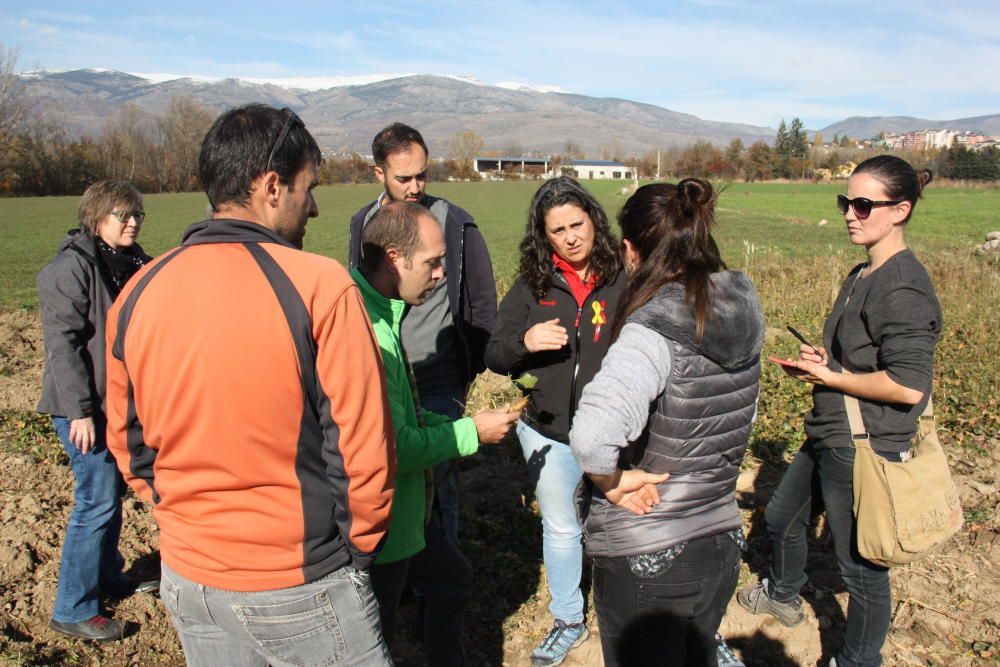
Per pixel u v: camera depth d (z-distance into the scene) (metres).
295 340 1.82
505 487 5.18
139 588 3.92
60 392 3.22
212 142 1.94
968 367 7.51
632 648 2.33
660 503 2.24
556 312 3.16
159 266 1.90
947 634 3.59
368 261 2.56
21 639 3.49
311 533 1.91
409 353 3.77
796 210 45.88
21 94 66.38
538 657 3.41
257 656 2.08
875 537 2.75
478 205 51.22
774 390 6.98
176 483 1.89
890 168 2.75
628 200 2.37
